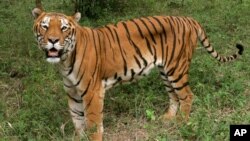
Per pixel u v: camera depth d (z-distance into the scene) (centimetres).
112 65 727
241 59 991
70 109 751
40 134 748
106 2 1305
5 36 1120
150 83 890
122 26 741
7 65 1001
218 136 695
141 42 742
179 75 774
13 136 748
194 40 786
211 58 976
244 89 869
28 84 923
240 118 747
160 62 761
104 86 733
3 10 1321
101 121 729
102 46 716
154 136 715
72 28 669
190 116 788
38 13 684
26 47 1070
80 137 715
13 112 836
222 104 813
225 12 1259
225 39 1101
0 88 924
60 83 916
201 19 1221
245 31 1146
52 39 646
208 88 864
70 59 685
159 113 818
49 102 841
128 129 771
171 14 1296
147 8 1330
